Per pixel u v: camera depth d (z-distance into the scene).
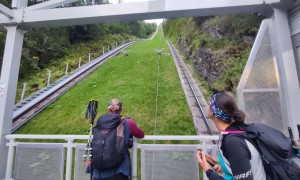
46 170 2.63
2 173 2.87
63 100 9.84
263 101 2.75
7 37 3.30
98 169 1.89
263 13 3.00
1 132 2.93
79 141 6.57
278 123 2.65
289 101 2.54
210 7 2.88
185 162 2.33
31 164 2.71
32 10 3.27
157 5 3.00
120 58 19.53
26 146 2.79
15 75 3.24
